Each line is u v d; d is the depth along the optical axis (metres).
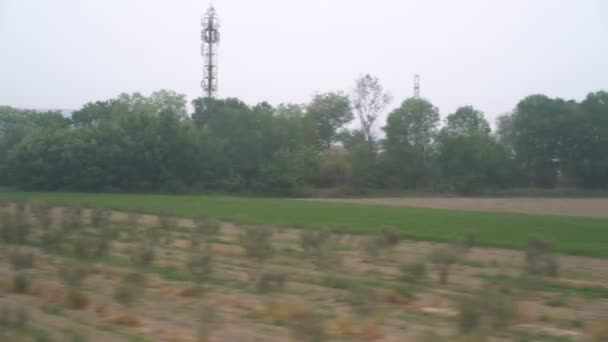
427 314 16.69
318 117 135.88
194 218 43.62
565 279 23.61
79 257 25.70
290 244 32.31
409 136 109.25
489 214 57.81
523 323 15.95
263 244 27.31
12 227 30.72
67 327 14.23
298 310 15.49
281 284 19.72
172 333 14.06
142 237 33.62
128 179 94.25
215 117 108.12
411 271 21.94
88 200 70.50
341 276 22.70
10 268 23.69
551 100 111.38
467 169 107.94
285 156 101.94
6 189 96.88
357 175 106.06
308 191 99.75
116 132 95.44
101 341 13.17
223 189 98.50
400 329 14.94
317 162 106.31
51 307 16.17
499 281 21.80
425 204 77.06
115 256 26.98
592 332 14.57
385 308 17.05
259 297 18.67
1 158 105.94
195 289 19.12
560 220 50.69
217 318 15.16
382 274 23.59
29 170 94.50
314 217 51.03
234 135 102.50
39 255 26.95
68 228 33.28
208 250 28.58
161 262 25.66
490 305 15.16
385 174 107.94
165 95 133.75
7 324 13.74
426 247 32.69
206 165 99.06
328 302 18.08
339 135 137.25
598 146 108.12
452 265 25.73
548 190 106.81
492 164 107.88
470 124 115.12
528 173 110.94
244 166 101.44
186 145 97.12
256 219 48.47
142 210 54.91
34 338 12.90
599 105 108.81
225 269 24.25
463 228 42.34
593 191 106.00
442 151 108.88
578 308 18.17
